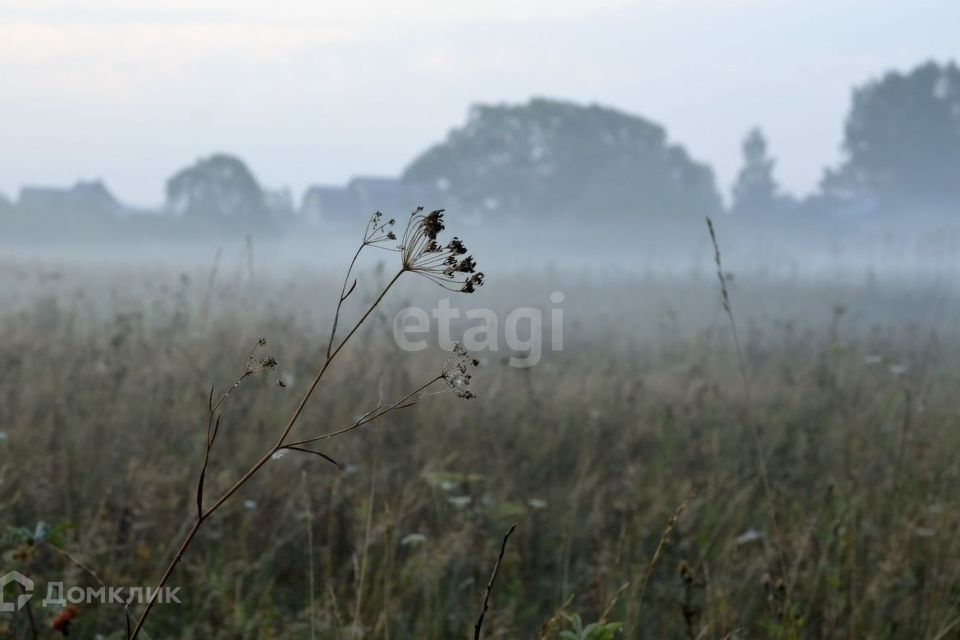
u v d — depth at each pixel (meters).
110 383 7.70
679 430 7.80
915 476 6.39
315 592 5.17
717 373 10.84
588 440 7.65
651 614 5.03
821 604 5.06
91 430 6.60
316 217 99.81
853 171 111.06
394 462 6.56
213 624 4.75
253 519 5.66
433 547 5.14
